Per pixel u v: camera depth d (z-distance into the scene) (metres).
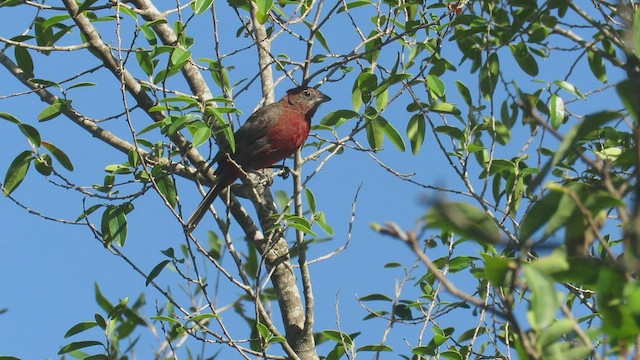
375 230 3.97
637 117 4.53
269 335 10.23
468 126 11.24
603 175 4.54
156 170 10.99
